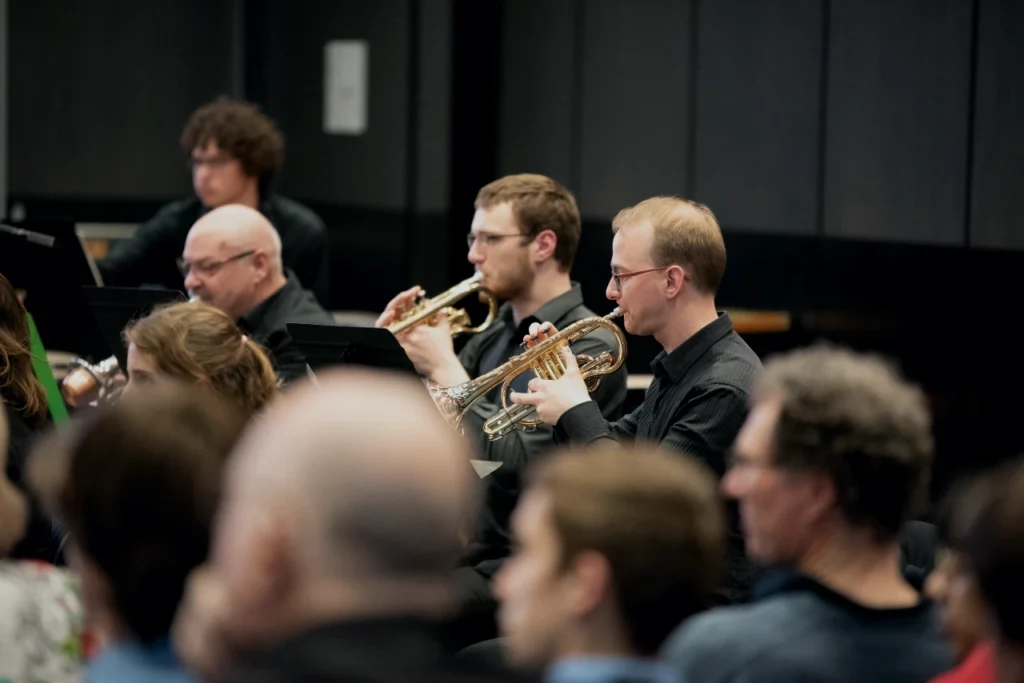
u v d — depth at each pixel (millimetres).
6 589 5598
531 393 9680
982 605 4551
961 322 15570
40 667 5594
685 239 9703
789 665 5184
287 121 22344
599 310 19578
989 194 15203
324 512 3848
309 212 16609
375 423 3918
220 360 8156
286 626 3965
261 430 4215
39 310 13453
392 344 9555
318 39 21641
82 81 22453
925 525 8039
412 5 20047
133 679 4668
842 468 5465
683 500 4730
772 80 17875
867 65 16703
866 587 5488
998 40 15062
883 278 16594
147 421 4871
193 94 22906
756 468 5613
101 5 22422
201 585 4602
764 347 17875
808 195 17547
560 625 4707
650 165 19172
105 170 22703
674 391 9766
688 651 5355
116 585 4762
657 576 4633
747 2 18078
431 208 20047
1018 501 4406
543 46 19844
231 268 12391
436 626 3945
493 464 9930
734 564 9094
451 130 19906
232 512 4082
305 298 12750
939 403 15773
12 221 13734
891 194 16453
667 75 18938
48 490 5031
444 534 3926
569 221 11516
